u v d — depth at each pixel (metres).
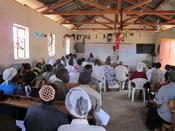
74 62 6.02
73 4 6.28
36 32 5.09
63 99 2.22
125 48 9.89
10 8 3.70
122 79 5.56
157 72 4.09
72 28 9.28
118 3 5.16
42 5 5.16
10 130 1.11
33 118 1.32
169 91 2.31
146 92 4.36
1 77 2.87
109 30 9.77
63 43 8.02
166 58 7.56
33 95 2.28
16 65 3.72
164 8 6.27
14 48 4.01
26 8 4.42
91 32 9.95
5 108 2.22
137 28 9.50
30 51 4.75
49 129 1.31
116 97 4.80
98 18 9.59
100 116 2.30
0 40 3.40
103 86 5.55
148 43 9.80
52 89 1.35
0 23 3.38
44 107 1.33
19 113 2.28
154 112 2.72
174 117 2.12
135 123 3.09
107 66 5.60
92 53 10.06
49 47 6.27
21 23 4.20
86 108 1.23
